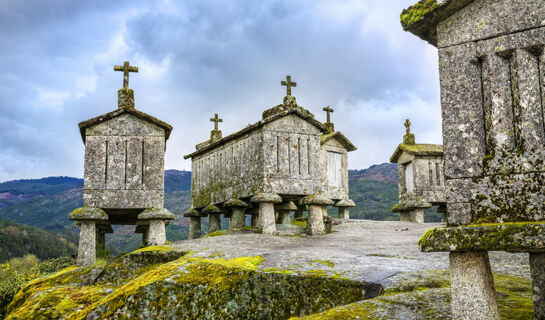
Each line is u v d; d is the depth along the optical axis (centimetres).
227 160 1454
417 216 1692
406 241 1040
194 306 605
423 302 457
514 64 375
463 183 383
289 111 1273
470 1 395
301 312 588
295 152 1281
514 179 360
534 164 354
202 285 618
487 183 372
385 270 646
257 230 1226
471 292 353
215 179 1527
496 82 381
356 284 584
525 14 373
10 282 1223
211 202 1531
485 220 367
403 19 434
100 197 1045
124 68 1121
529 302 466
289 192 1255
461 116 392
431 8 404
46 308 727
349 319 422
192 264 683
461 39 400
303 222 1544
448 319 407
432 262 722
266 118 1252
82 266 995
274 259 743
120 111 1069
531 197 351
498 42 382
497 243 332
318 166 1305
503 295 498
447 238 356
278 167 1253
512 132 370
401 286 563
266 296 605
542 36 364
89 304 736
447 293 481
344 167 1800
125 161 1068
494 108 379
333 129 1830
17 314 742
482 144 381
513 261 730
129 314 610
